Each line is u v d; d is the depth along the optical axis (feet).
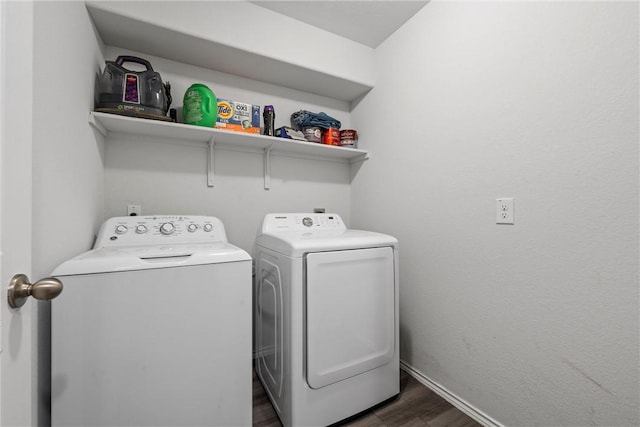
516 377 3.75
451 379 4.68
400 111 5.84
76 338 2.67
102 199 4.75
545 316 3.44
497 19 3.97
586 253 3.07
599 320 2.98
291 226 5.41
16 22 1.66
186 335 3.12
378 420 4.25
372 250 4.36
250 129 5.59
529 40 3.59
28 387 1.83
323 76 6.15
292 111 6.76
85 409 2.70
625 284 2.79
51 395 2.69
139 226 4.26
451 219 4.68
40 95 2.48
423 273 5.24
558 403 3.32
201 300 3.20
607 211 2.91
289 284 3.81
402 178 5.77
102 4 3.94
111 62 4.22
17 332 1.71
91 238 4.06
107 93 4.16
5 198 1.57
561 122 3.27
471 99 4.34
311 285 3.80
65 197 3.05
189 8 4.62
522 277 3.68
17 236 1.67
